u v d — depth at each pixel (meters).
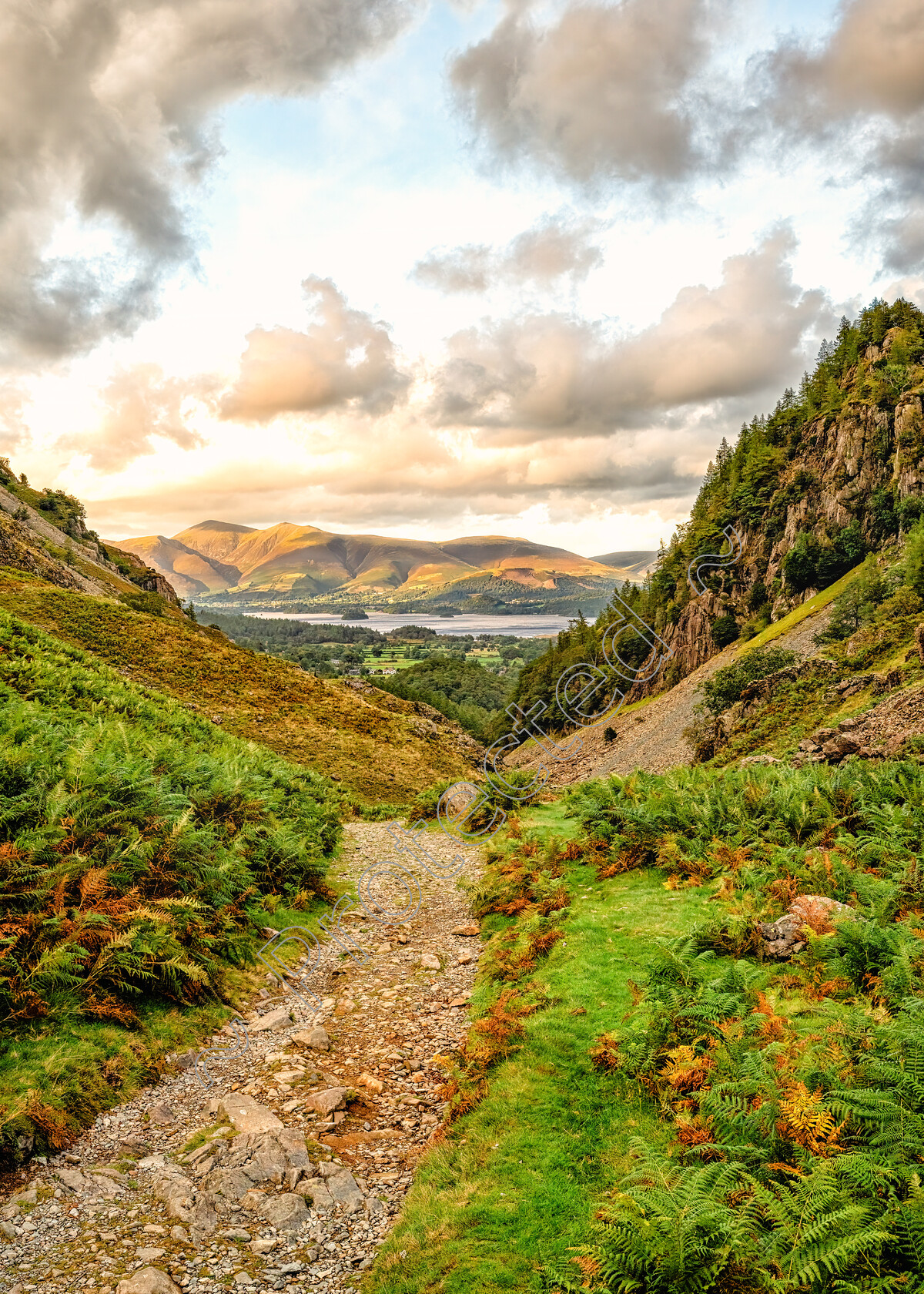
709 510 105.31
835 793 13.79
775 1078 5.50
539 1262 4.84
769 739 40.91
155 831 11.02
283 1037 9.26
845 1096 4.98
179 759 16.41
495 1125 6.61
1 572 60.50
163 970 9.08
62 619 53.78
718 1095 5.58
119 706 25.48
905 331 102.75
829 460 89.69
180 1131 6.97
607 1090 6.78
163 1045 8.27
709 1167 4.70
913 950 7.30
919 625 35.09
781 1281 3.75
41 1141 6.21
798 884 10.49
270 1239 5.52
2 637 28.28
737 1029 6.52
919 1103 4.79
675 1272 4.02
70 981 8.02
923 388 84.25
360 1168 6.58
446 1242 5.22
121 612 58.62
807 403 112.25
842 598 62.66
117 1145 6.55
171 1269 5.07
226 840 14.13
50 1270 4.92
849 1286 3.60
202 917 10.64
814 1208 4.04
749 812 14.32
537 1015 8.59
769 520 91.50
